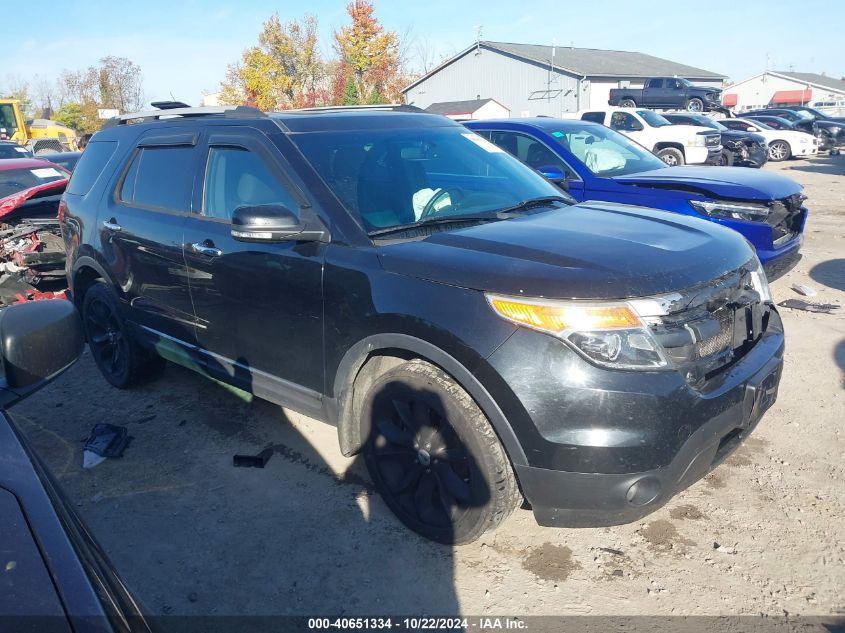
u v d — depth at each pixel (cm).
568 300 246
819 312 602
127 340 455
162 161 412
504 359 250
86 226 464
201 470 370
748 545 295
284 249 322
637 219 335
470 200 358
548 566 286
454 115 3381
